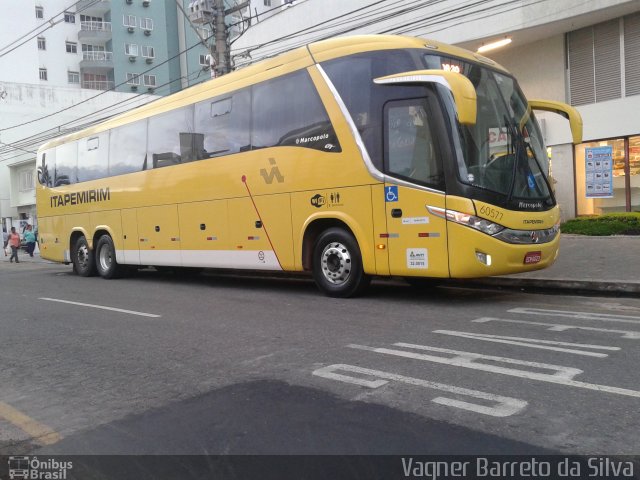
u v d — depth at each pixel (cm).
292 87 948
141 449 369
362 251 854
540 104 955
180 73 5700
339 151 876
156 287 1209
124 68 5406
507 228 772
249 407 429
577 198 1752
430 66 804
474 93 714
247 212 1027
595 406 399
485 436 358
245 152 1029
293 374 501
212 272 1548
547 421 377
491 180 780
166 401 455
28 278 1546
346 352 564
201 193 1124
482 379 464
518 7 1677
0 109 4034
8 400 480
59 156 1605
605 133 1661
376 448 350
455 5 1772
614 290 902
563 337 598
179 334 692
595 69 1688
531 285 980
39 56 5150
